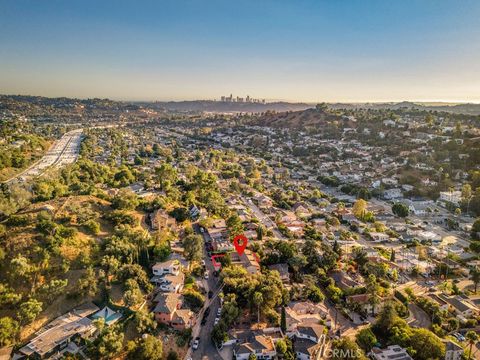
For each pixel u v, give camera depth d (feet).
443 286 468.34
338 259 516.32
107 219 477.77
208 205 643.86
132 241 430.61
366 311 405.59
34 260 361.51
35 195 562.66
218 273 451.94
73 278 361.51
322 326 364.79
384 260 527.81
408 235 641.40
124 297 353.31
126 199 536.01
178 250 474.08
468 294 455.63
